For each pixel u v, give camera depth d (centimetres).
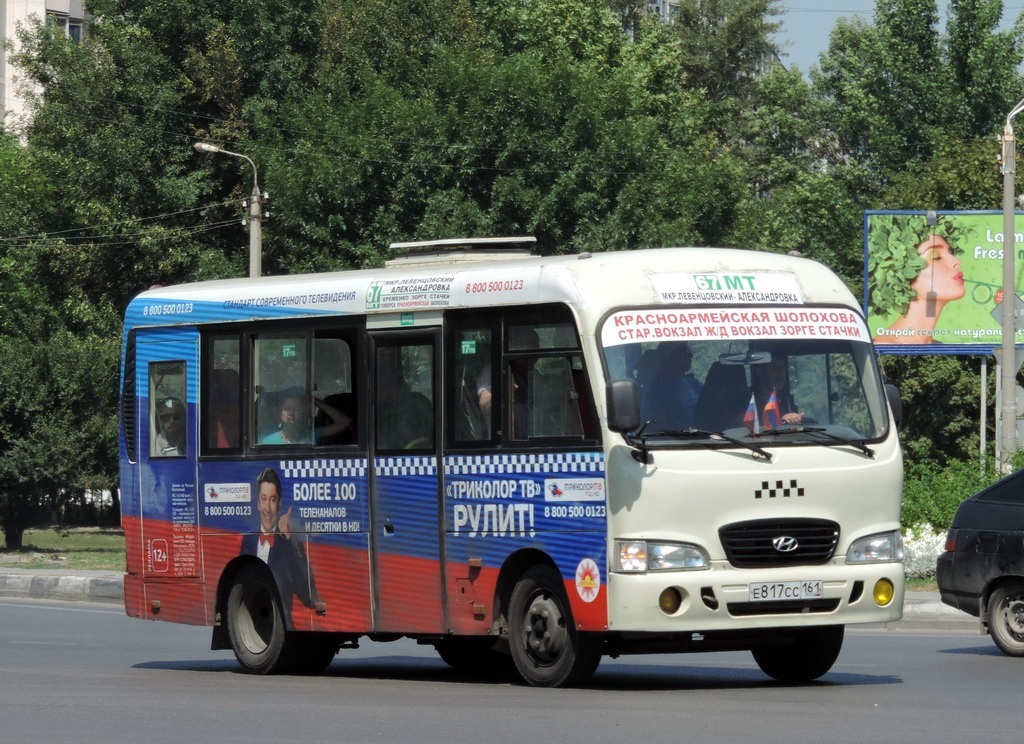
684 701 1925
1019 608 2611
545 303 2081
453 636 2306
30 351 6238
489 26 8494
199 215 7569
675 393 2023
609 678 2292
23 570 4719
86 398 6275
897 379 7700
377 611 2273
